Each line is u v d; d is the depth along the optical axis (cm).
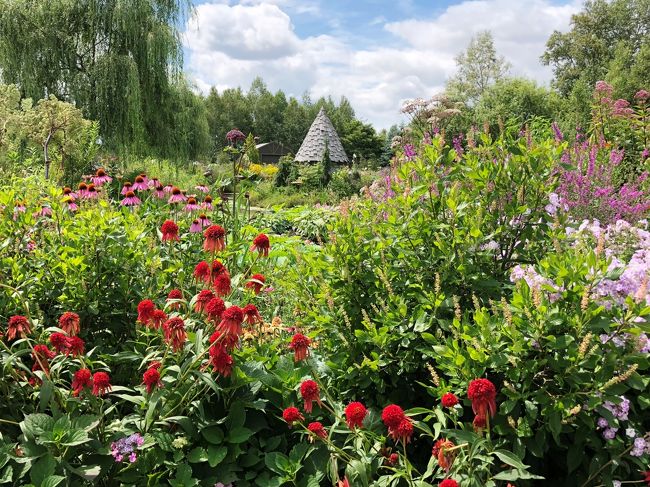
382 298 285
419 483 195
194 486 210
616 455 211
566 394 208
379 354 262
